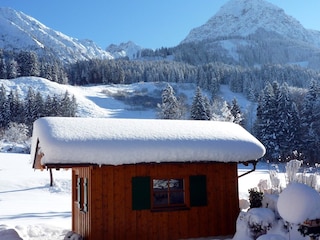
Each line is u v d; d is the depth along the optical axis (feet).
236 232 37.96
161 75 489.26
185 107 295.69
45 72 437.17
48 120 39.29
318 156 173.17
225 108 205.67
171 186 41.39
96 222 37.17
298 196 26.50
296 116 176.76
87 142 36.14
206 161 39.68
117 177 38.34
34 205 78.18
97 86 453.58
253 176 116.16
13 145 199.93
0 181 100.99
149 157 37.50
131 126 40.96
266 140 175.11
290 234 33.30
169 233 39.45
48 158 34.83
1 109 275.80
